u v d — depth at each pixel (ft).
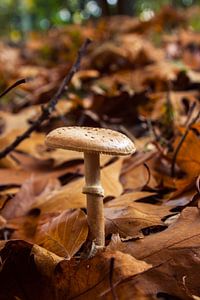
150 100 3.46
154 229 1.71
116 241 1.52
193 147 2.11
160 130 3.04
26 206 2.17
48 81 5.24
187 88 4.05
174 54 5.90
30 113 3.76
